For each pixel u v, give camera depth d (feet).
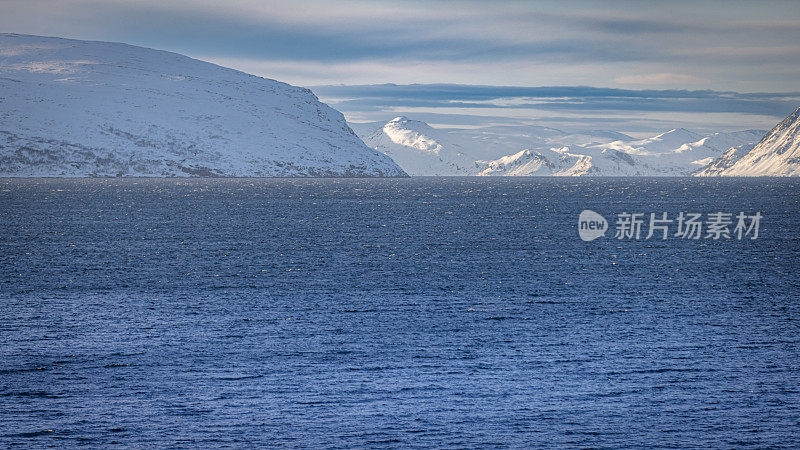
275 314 221.25
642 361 170.60
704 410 139.64
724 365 167.12
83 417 135.64
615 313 223.51
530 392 149.89
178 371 162.61
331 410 139.85
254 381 156.35
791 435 128.36
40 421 133.59
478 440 126.93
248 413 138.31
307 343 186.80
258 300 243.60
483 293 257.75
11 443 124.06
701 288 267.59
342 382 155.74
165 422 133.59
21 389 150.10
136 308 228.84
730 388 151.53
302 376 159.63
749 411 139.13
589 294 255.50
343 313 223.30
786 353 176.35
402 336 194.80
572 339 191.31
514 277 293.43
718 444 125.08
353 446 124.47
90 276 289.94
